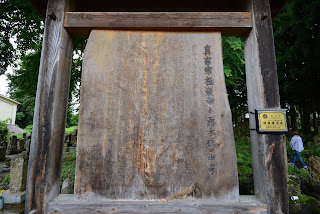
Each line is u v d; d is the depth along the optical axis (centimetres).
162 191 188
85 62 209
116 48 214
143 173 191
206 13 216
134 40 217
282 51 908
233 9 265
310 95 922
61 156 210
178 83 207
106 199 187
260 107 195
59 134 207
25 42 634
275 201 179
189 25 214
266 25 209
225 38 493
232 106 1366
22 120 2473
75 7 247
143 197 187
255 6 215
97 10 269
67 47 222
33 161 187
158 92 206
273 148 188
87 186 189
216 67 211
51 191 191
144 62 212
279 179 183
